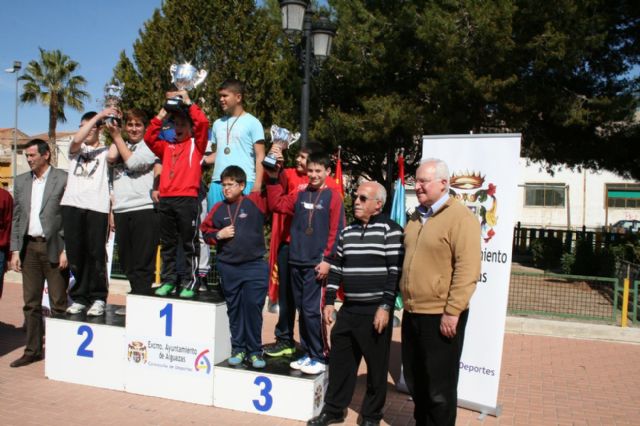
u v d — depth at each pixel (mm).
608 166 16562
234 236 5027
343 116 14484
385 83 15406
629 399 5809
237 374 4965
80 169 5844
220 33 11625
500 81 12227
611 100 12938
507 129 14258
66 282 6395
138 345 5320
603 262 13438
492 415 5262
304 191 5074
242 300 5129
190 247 5324
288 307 5543
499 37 11875
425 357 4121
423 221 4234
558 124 13836
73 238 5805
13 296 10539
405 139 16125
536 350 7754
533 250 17172
